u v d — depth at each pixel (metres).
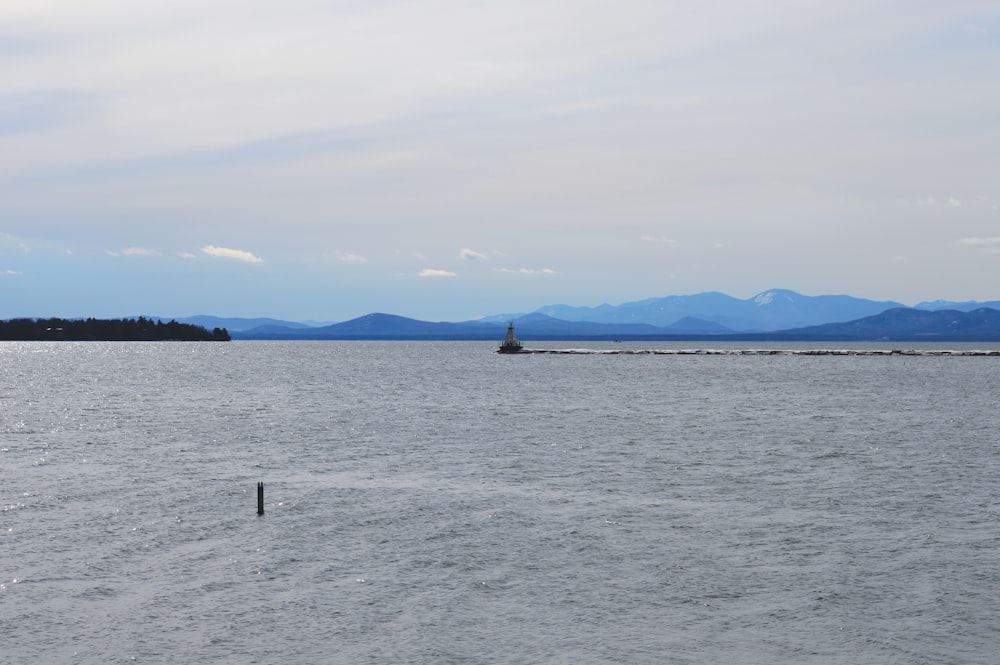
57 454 69.31
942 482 57.03
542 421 95.50
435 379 180.75
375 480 57.47
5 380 175.25
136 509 48.06
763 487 55.09
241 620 31.47
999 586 35.09
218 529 43.66
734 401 123.38
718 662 28.44
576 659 28.58
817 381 172.88
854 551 39.88
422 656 28.70
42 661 28.12
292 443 76.38
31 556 38.62
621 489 54.38
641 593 34.34
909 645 29.70
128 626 30.86
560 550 40.03
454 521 45.47
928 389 149.75
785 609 32.75
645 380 175.88
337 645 29.47
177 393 140.25
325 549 40.12
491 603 33.28
